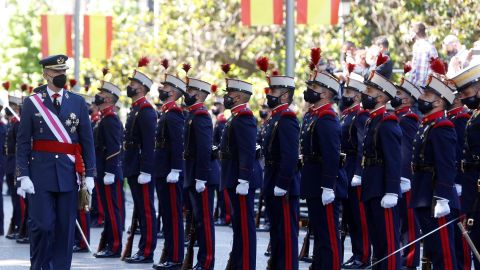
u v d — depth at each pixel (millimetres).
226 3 91062
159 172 45906
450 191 37219
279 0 55594
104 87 51031
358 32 71438
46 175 38750
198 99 44375
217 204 68625
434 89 37812
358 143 45562
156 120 47562
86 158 39719
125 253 48875
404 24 67438
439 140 37406
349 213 46656
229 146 41188
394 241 38875
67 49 82562
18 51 135625
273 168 39969
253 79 86500
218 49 92250
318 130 38875
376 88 39469
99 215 64875
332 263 39281
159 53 93438
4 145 61906
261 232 62469
